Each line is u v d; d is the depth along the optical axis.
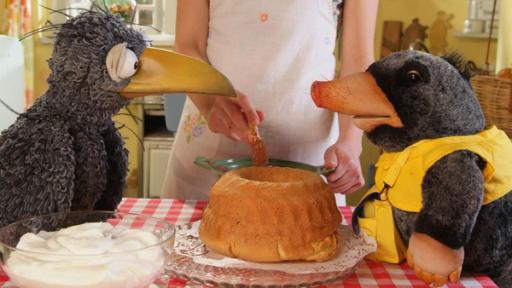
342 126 1.14
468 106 0.76
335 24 1.27
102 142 0.78
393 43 2.42
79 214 0.73
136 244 0.65
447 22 2.40
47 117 0.75
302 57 1.22
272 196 0.80
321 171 1.02
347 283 0.78
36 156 0.73
